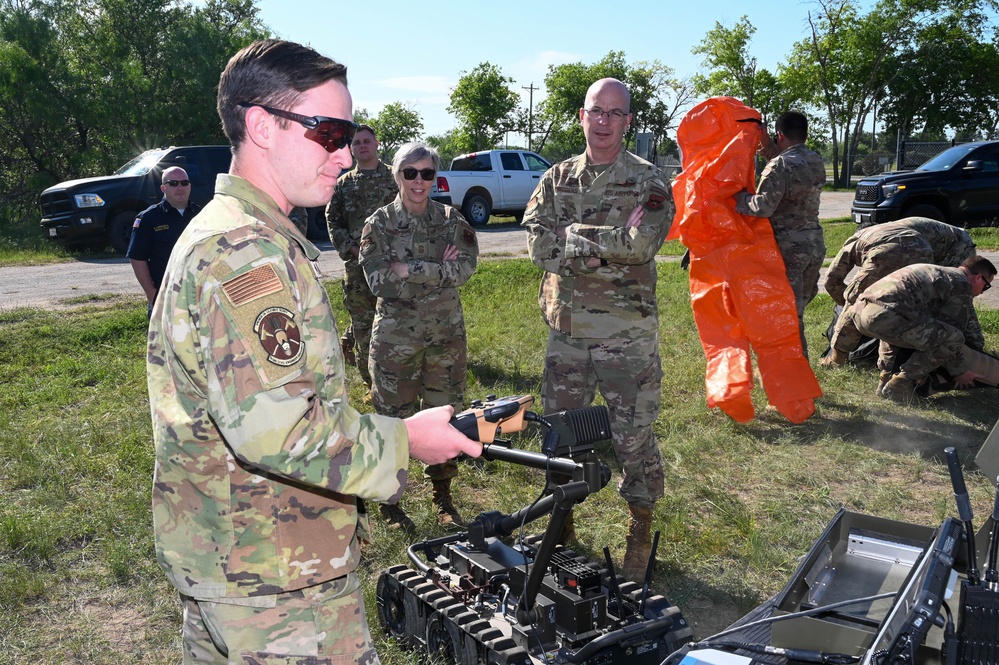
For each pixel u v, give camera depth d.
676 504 5.38
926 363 7.27
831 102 61.81
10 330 10.50
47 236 18.39
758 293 6.59
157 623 4.25
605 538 5.07
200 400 1.94
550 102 69.62
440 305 5.29
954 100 61.81
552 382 4.67
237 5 36.44
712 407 6.73
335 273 15.04
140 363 8.93
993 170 18.64
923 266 7.33
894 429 6.82
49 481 5.85
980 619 2.31
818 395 6.59
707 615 4.26
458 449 2.13
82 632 4.15
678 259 16.78
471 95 64.81
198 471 1.98
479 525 3.29
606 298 4.47
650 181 4.41
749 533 5.02
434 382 5.44
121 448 6.36
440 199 23.70
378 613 4.17
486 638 3.20
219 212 1.95
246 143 2.02
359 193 7.45
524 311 11.33
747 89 63.62
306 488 2.02
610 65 68.62
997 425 3.20
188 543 2.02
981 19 59.84
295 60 1.98
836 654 2.48
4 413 7.29
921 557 2.71
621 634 3.18
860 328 7.47
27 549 4.92
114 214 17.83
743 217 6.76
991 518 2.99
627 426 4.52
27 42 26.89
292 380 1.82
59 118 26.83
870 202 19.06
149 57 31.89
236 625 2.00
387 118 63.31
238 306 1.81
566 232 4.40
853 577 3.01
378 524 5.23
